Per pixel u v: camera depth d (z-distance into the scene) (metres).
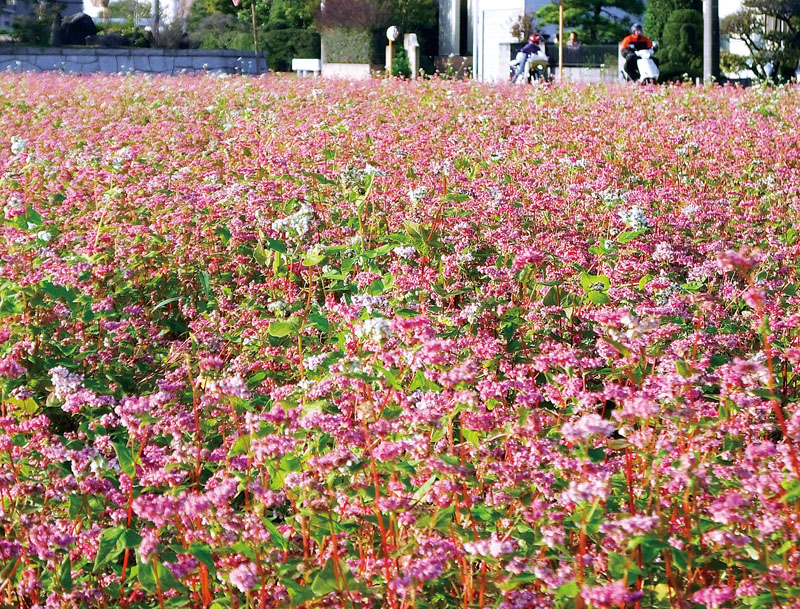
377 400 3.20
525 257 4.87
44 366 4.32
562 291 5.09
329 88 17.30
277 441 2.73
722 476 2.87
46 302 4.70
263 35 37.09
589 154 9.74
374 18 35.78
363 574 2.65
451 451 2.97
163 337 5.43
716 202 7.28
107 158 8.28
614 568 2.46
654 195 7.57
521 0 39.97
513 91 17.94
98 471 2.91
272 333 4.24
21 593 2.68
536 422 2.94
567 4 39.47
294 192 6.97
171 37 36.69
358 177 7.14
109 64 27.42
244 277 5.86
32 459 3.20
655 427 3.38
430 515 2.67
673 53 35.16
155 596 2.83
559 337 4.67
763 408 3.42
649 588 2.80
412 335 3.41
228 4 41.69
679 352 4.06
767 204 7.83
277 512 3.40
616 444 2.97
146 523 3.01
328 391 3.52
